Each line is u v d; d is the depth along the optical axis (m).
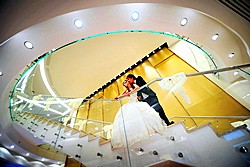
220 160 1.52
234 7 2.34
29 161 4.90
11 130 3.44
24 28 1.93
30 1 1.79
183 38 2.94
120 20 2.27
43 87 5.91
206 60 4.06
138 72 5.91
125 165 1.94
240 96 3.13
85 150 2.46
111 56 5.67
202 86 4.14
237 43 2.84
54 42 2.21
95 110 4.21
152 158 1.86
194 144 1.73
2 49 2.05
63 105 4.50
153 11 2.25
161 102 4.28
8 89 2.71
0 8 1.70
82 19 2.11
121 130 2.20
